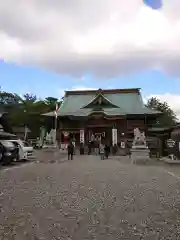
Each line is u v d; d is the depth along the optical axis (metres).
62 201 8.27
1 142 23.50
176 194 9.59
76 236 5.26
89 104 55.50
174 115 80.62
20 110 69.25
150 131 50.47
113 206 7.71
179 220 6.38
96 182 12.34
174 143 30.97
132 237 5.23
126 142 45.72
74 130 52.22
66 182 12.28
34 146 54.81
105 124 51.09
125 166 21.80
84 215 6.74
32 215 6.70
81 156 36.12
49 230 5.59
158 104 80.62
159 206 7.77
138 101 56.19
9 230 5.58
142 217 6.61
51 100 83.38
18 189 10.38
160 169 19.58
